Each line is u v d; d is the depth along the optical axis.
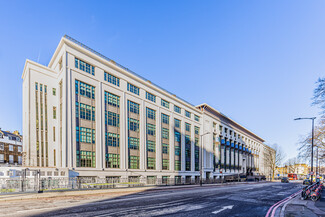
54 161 25.61
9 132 53.91
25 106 28.64
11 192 14.97
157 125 37.28
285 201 14.49
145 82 35.38
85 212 9.11
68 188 18.33
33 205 10.71
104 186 21.72
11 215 8.40
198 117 51.09
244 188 26.38
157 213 9.27
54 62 28.66
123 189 19.69
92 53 26.80
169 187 24.20
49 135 25.77
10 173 19.33
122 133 29.64
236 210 10.58
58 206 10.45
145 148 33.66
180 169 41.50
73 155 23.00
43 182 16.84
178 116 43.25
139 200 13.04
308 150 27.92
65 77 23.58
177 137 42.41
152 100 37.62
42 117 25.70
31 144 24.41
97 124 26.25
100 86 27.42
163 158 37.78
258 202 13.66
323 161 31.61
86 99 25.66
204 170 49.00
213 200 13.91
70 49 24.61
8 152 47.66
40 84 26.05
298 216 8.98
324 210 10.41
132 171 30.02
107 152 27.11
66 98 23.34
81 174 23.23
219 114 58.84
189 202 12.72
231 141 65.00
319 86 15.26
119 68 30.48
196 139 48.59
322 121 23.55
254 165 85.12
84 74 25.67
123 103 30.62
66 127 22.84
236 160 67.62
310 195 14.85
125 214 8.92
